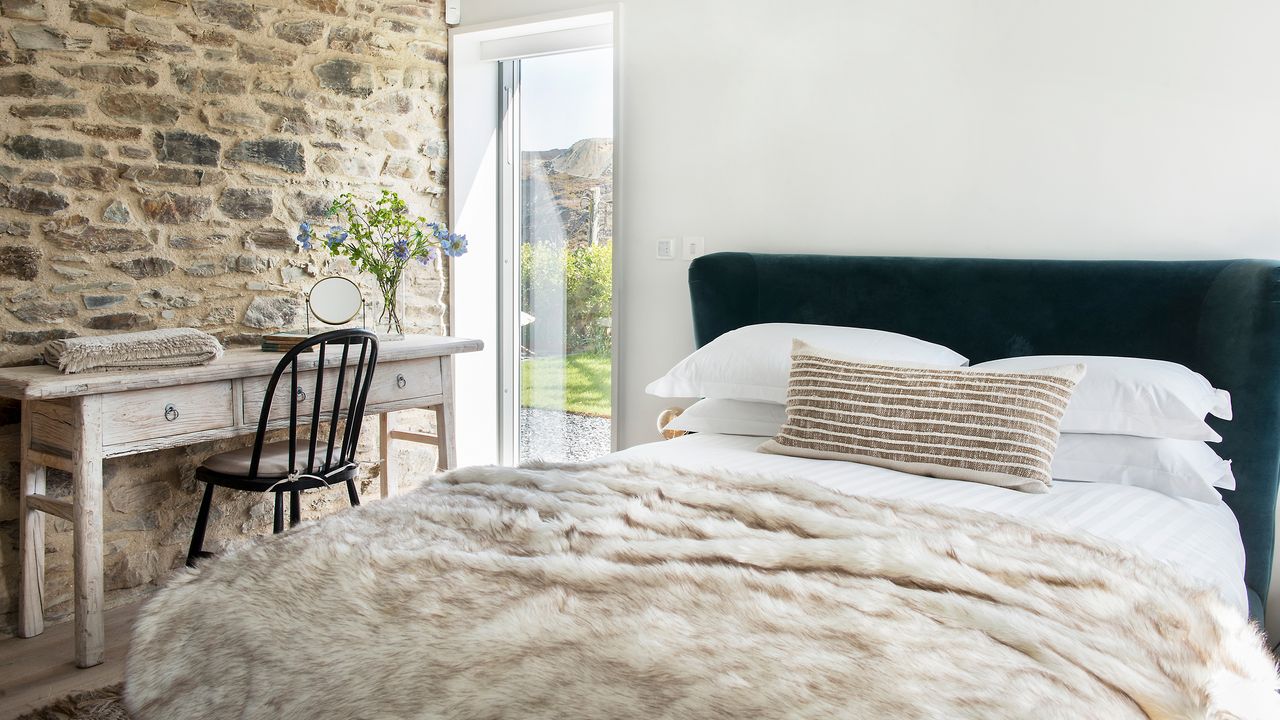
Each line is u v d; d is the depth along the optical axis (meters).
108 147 3.06
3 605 2.86
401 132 4.00
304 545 1.60
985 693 1.04
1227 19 2.60
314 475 2.90
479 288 4.35
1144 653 1.21
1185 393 2.25
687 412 3.03
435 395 3.48
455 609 1.33
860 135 3.24
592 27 3.96
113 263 3.10
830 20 3.26
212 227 3.36
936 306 3.04
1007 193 2.99
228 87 3.38
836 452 2.43
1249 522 2.49
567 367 4.30
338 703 1.24
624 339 3.83
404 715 1.18
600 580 1.37
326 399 3.12
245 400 2.88
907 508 1.76
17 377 2.48
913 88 3.12
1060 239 2.91
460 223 4.24
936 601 1.27
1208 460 2.34
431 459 4.18
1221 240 2.66
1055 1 2.86
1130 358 2.50
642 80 3.67
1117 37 2.77
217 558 1.67
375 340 2.94
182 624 1.50
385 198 3.66
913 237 3.17
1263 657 1.27
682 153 3.61
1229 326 2.51
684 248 3.63
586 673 1.14
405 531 1.66
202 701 1.38
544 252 4.33
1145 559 1.52
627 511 1.70
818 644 1.16
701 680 1.09
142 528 3.17
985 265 2.97
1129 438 2.30
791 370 2.62
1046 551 1.50
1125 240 2.81
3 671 2.59
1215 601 1.37
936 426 2.30
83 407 2.48
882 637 1.17
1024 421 2.21
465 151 4.23
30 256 2.90
